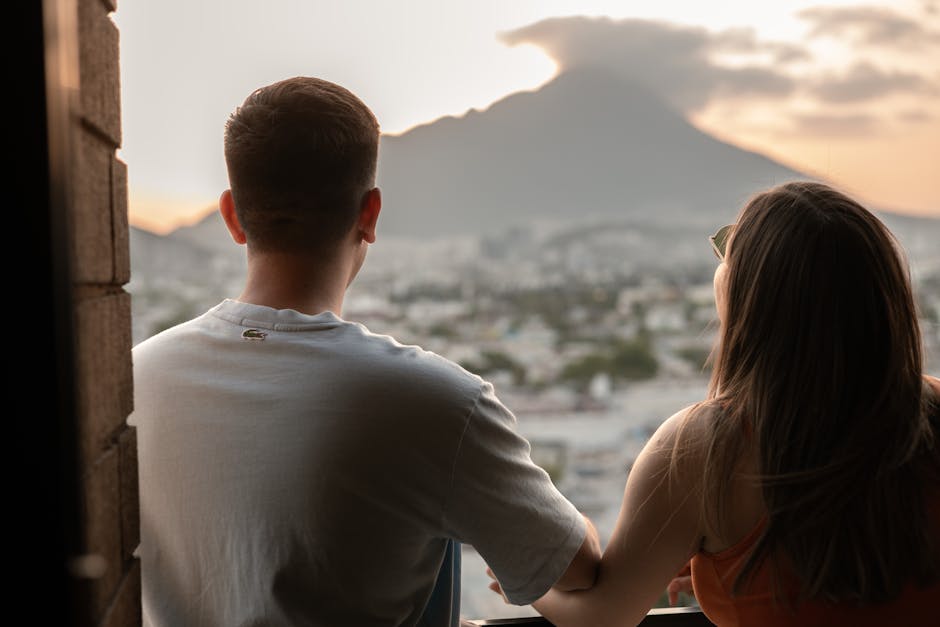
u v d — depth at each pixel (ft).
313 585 4.99
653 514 5.56
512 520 5.13
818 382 5.21
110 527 4.32
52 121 3.66
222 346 5.15
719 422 5.39
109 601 4.29
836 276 5.24
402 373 5.02
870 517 5.15
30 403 3.67
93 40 4.23
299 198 5.16
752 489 5.34
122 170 4.57
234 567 5.06
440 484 5.02
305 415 4.98
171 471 5.11
